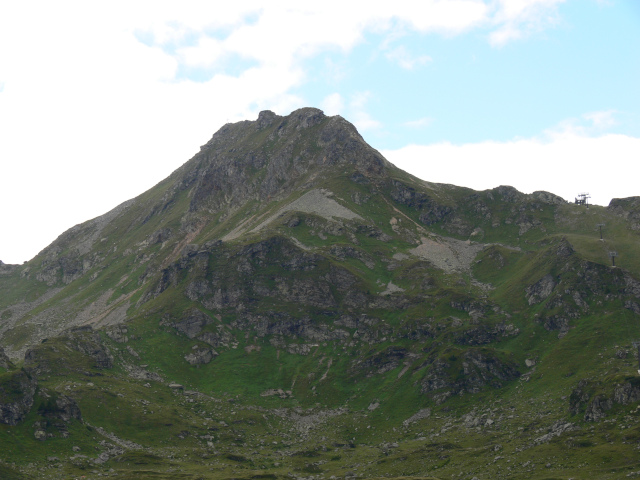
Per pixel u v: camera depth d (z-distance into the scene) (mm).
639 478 138625
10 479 168250
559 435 179625
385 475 187250
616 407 180750
